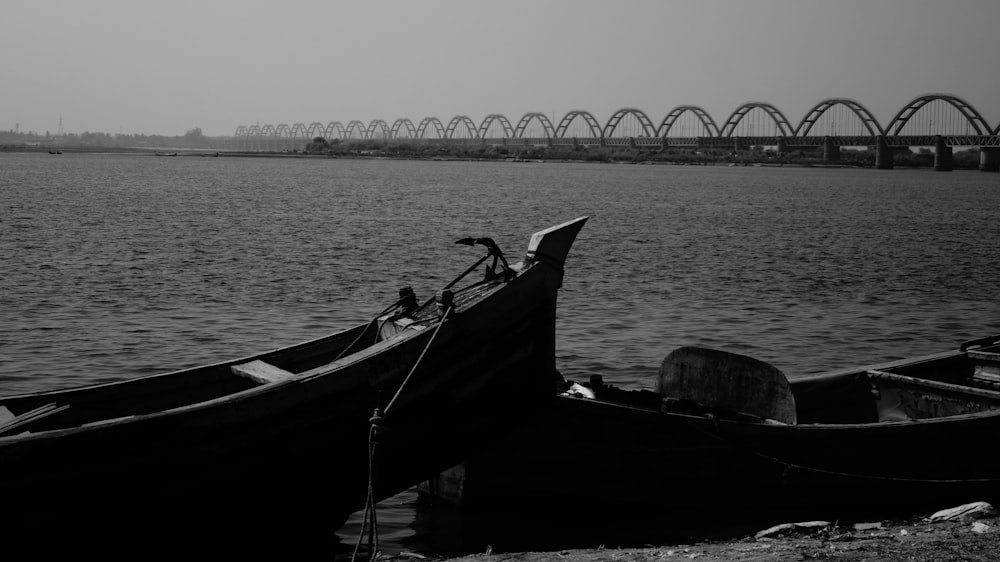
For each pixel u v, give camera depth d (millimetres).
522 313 12086
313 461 10266
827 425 12469
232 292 28609
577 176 171875
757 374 13180
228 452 9539
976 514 11375
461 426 11594
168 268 33594
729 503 12227
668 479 12023
